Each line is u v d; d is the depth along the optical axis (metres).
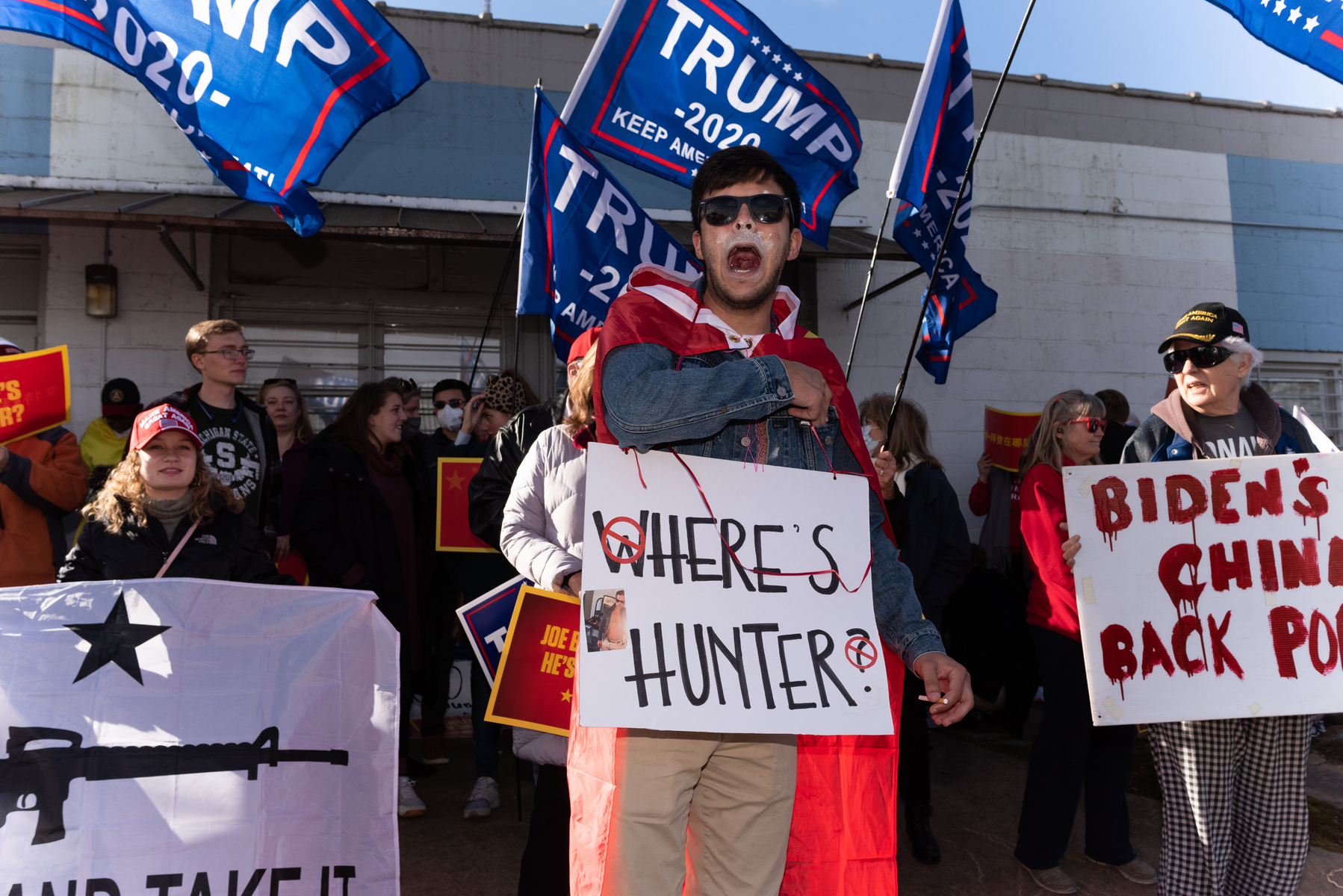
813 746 1.88
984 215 7.69
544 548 2.18
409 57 3.70
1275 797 2.60
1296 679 2.56
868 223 7.41
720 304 1.75
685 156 4.01
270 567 2.53
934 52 3.27
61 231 6.04
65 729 1.86
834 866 1.87
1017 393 7.62
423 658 4.30
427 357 6.65
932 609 3.80
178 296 6.20
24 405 3.47
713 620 1.58
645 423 1.52
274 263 6.40
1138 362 7.90
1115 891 3.13
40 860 1.79
